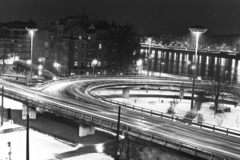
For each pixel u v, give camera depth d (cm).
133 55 14850
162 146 4291
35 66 15825
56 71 14650
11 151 5375
